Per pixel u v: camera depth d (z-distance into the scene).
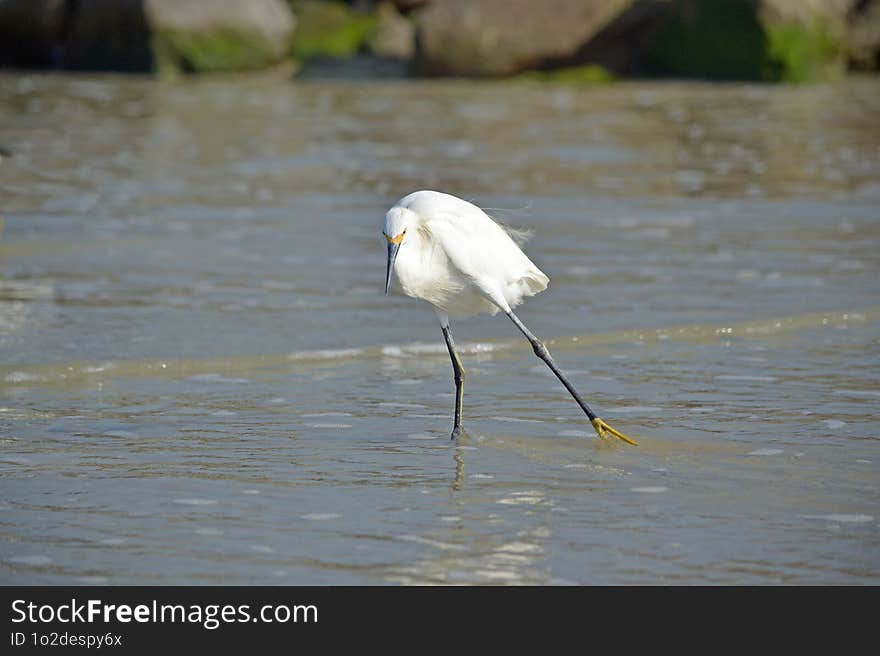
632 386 12.37
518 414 11.48
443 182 24.70
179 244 19.06
